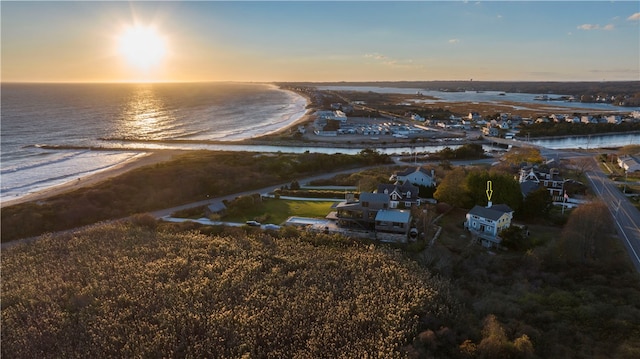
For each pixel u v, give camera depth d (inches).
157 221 2950.3
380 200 2701.8
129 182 3745.1
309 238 2578.7
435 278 2097.7
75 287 2069.4
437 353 1573.6
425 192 3420.3
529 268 2181.3
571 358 1489.9
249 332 1705.2
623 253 2316.7
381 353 1563.7
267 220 2915.8
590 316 1720.0
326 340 1651.1
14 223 2901.1
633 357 1444.4
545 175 3750.0
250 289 2021.4
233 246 2477.9
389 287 2010.3
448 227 2773.1
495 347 1521.9
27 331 1753.2
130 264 2272.4
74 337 1722.4
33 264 2326.5
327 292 1983.3
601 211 2404.0
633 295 1849.2
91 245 2534.5
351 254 2370.8
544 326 1690.5
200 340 1678.2
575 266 2170.3
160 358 1592.0
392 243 2527.1
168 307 1895.9
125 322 1797.5
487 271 2197.3
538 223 2886.3
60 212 3075.8
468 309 1859.0
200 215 3085.6
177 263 2271.2
